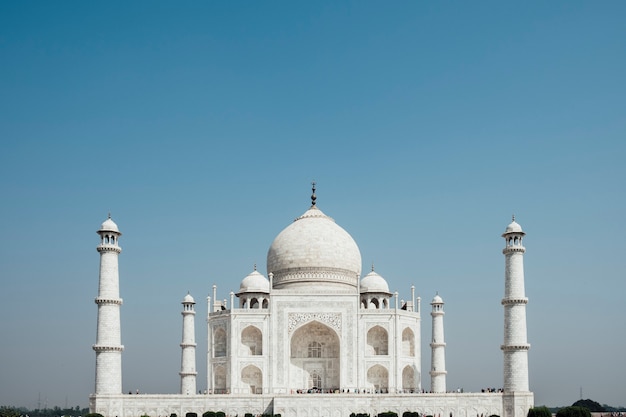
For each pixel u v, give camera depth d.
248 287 183.25
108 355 152.38
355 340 171.88
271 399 152.12
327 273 187.50
